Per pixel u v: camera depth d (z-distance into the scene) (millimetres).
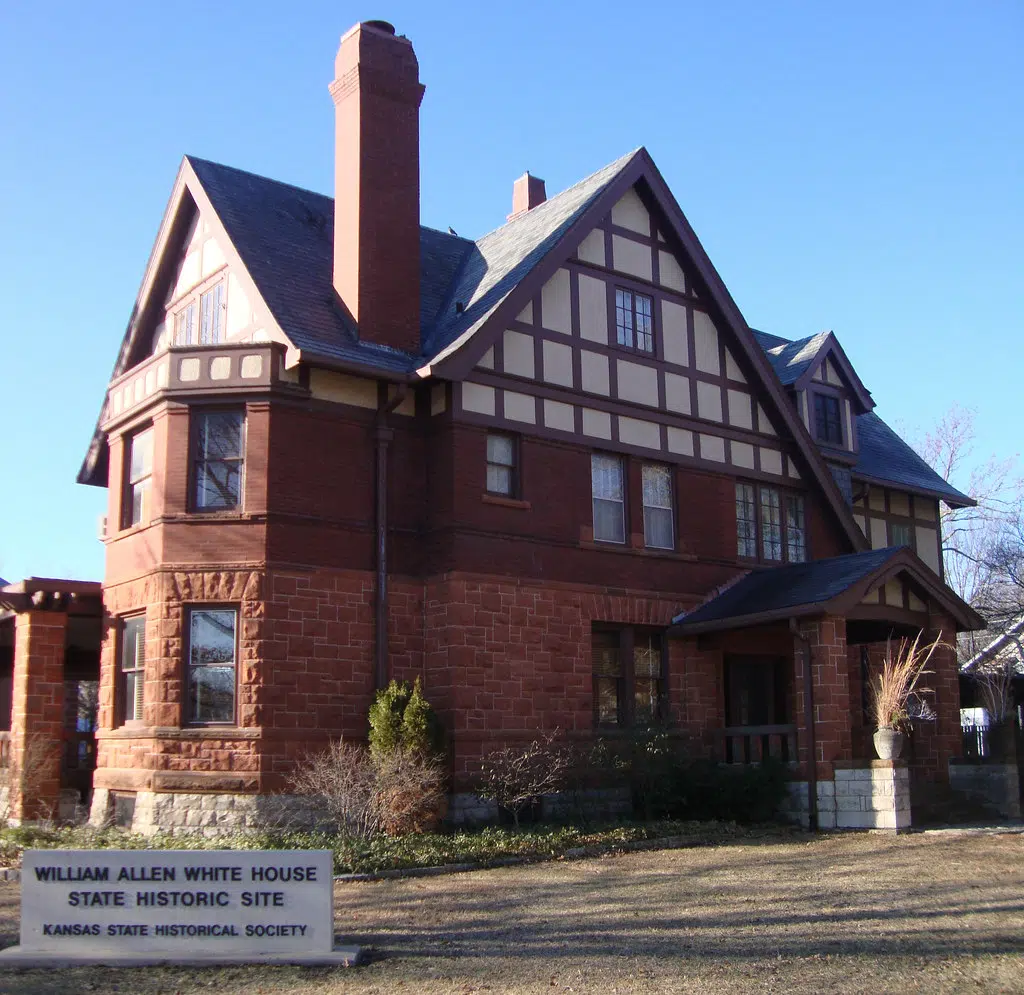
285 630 17281
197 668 17281
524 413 19641
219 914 9758
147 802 16922
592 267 21141
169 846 15242
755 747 20219
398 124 20172
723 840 17078
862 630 21922
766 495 23562
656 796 18906
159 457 17938
